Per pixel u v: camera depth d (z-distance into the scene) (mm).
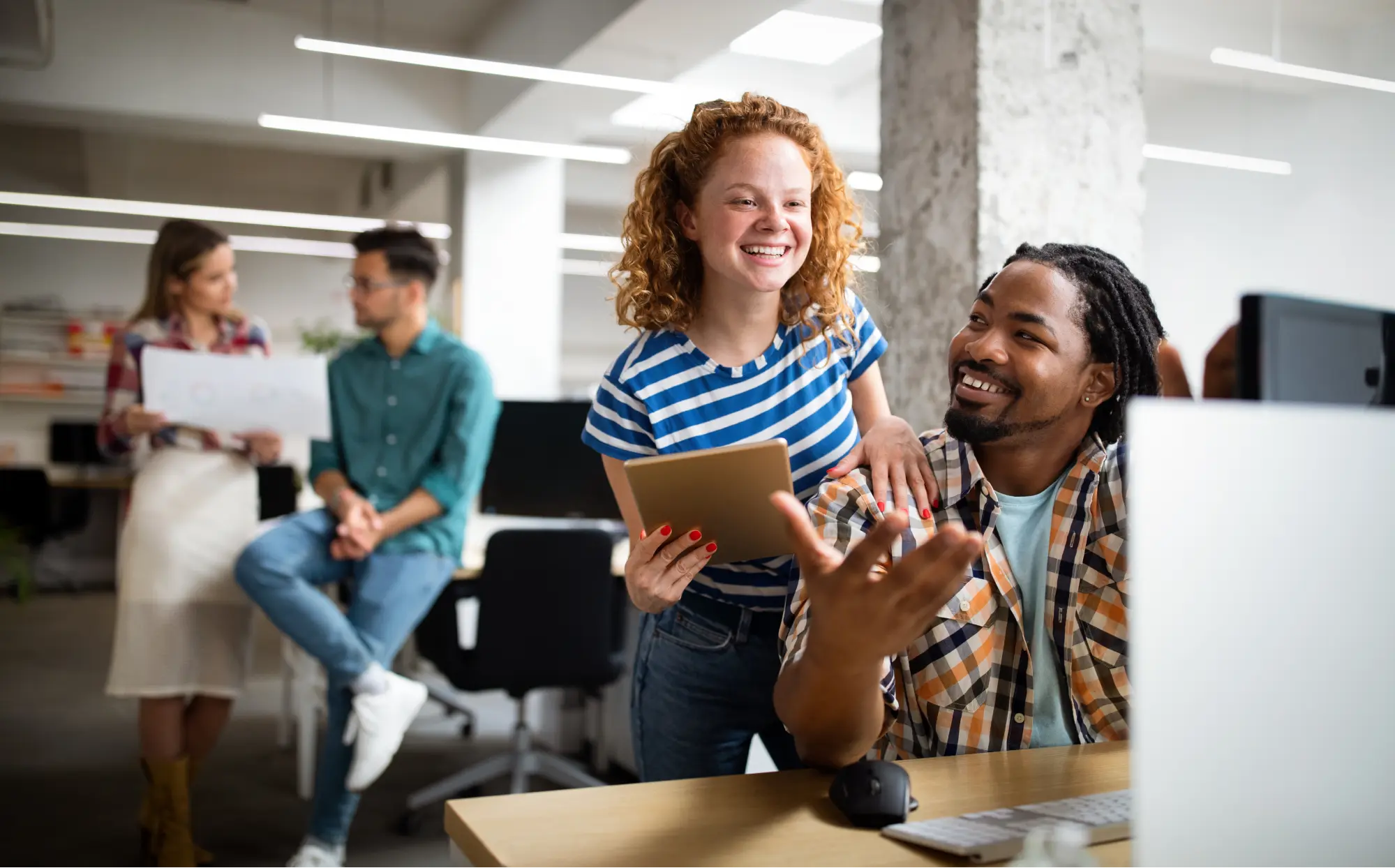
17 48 5883
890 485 1344
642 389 1574
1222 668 659
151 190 10422
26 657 6059
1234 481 662
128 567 2787
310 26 6602
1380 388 1148
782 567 1609
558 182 7266
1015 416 1246
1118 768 1154
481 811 993
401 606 2777
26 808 3463
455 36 6926
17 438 9656
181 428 2832
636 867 862
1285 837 677
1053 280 1244
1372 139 5859
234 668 2879
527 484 3980
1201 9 5723
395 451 2865
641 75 5609
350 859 3051
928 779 1111
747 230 1475
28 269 10125
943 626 1275
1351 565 700
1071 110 2475
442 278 7918
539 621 3238
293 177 10188
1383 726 710
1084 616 1290
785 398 1607
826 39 6344
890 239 2639
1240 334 1083
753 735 1729
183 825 2826
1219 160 6098
